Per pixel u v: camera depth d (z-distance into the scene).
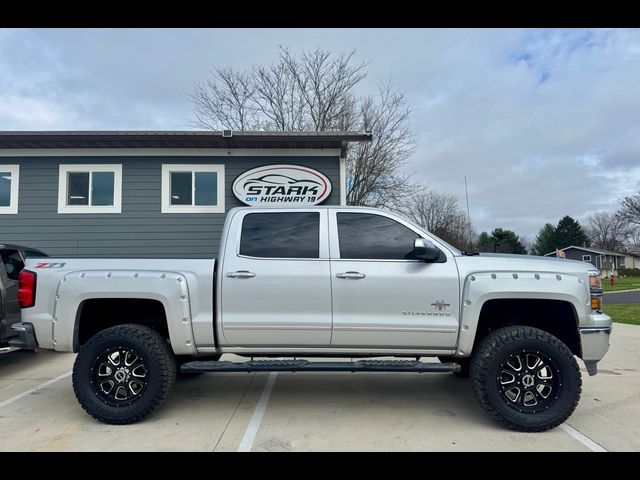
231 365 4.06
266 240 4.24
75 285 4.11
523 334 3.87
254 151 10.32
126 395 4.06
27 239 10.17
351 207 4.36
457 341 4.05
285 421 4.15
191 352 4.12
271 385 5.41
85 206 10.25
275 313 4.07
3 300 5.58
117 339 4.00
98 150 10.29
